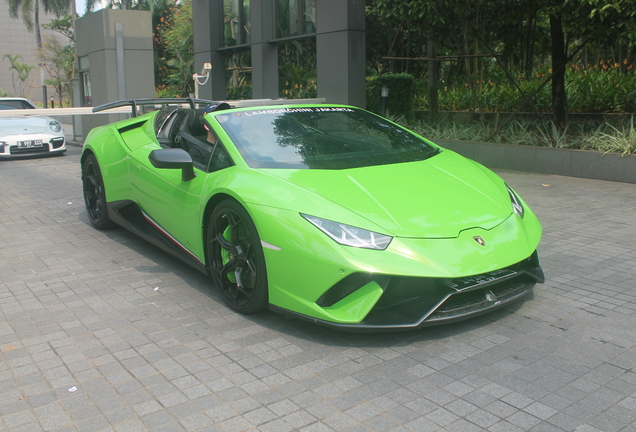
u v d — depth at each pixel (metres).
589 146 8.03
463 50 11.73
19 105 12.85
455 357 2.73
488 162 8.99
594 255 4.35
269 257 2.95
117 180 4.75
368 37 15.70
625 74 10.52
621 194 6.66
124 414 2.28
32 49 57.88
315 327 3.10
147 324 3.19
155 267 4.25
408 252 2.70
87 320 3.26
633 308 3.31
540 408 2.28
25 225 5.67
